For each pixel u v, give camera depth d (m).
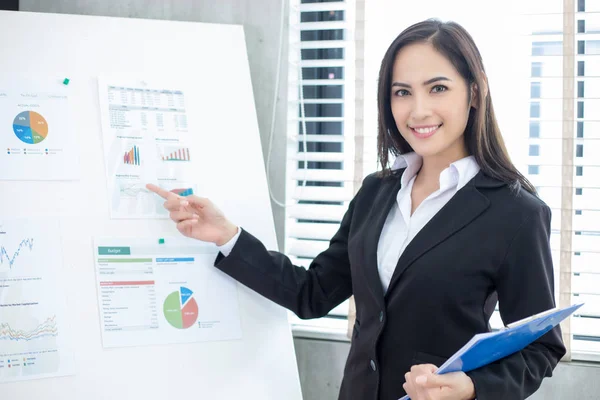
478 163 1.22
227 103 1.59
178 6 1.84
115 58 1.51
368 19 1.74
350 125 1.85
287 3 1.79
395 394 1.20
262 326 1.47
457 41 1.17
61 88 1.44
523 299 1.14
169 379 1.36
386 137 1.35
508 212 1.16
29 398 1.27
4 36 1.45
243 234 1.45
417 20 1.73
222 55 1.62
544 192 1.69
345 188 1.84
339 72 1.92
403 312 1.19
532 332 1.03
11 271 1.31
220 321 1.43
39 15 1.49
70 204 1.38
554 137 1.66
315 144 1.93
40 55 1.45
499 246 1.15
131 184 1.44
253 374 1.43
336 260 1.47
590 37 1.62
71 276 1.35
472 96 1.22
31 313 1.30
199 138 1.53
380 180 1.41
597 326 1.69
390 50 1.24
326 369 1.82
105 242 1.38
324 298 1.46
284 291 1.44
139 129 1.48
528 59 1.66
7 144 1.37
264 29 1.80
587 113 1.71
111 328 1.35
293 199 1.85
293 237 1.86
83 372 1.31
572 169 1.62
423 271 1.17
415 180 1.33
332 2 1.83
